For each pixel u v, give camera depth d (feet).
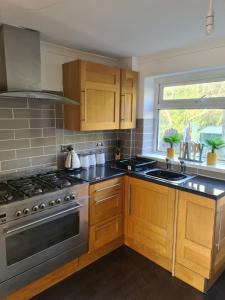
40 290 6.50
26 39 6.25
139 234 8.11
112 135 10.34
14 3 4.80
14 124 7.22
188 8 4.97
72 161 8.38
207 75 8.19
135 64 9.31
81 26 6.08
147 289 6.62
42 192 6.18
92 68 7.71
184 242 6.77
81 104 7.57
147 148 10.07
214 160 7.99
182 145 8.82
